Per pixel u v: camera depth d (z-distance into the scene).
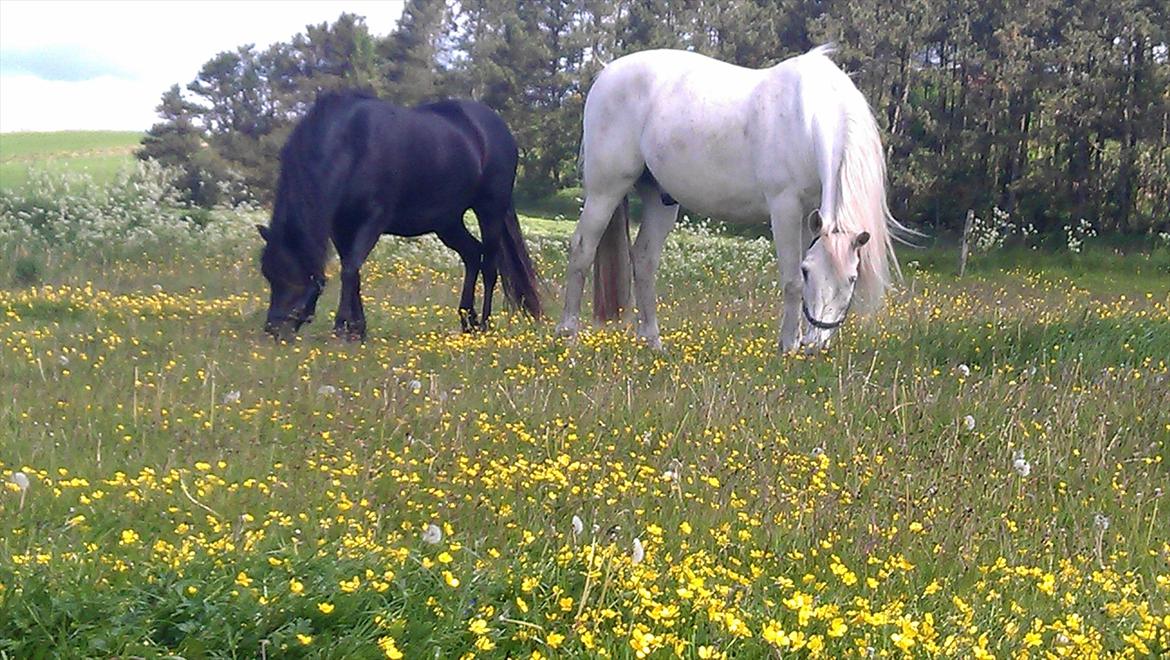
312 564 3.41
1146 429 6.49
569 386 7.32
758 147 8.23
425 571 3.44
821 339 7.95
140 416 6.10
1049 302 14.36
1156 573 4.45
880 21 38.00
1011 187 34.47
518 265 10.71
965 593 3.99
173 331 9.28
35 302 10.72
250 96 66.94
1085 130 33.97
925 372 7.46
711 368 7.71
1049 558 4.43
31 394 6.61
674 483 4.94
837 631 3.19
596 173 9.33
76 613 2.99
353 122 9.31
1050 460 5.74
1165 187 33.97
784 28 50.28
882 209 7.95
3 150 65.69
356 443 5.68
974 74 35.59
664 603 3.42
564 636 3.13
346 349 8.63
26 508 4.38
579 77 59.88
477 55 61.84
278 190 9.28
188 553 3.58
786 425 6.26
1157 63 33.31
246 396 6.79
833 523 4.59
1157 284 22.55
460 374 7.65
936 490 5.11
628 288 9.70
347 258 9.46
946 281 19.92
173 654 2.86
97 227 16.17
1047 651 3.36
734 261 16.86
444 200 10.04
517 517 4.57
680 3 62.44
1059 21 34.25
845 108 7.83
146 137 60.12
